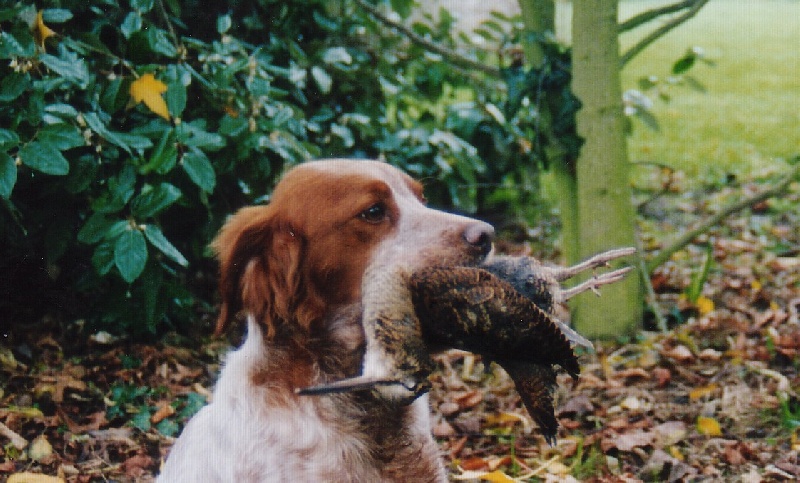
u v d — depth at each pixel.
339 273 1.13
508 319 1.02
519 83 1.98
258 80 1.73
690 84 2.32
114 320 1.85
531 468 1.56
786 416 1.64
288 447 1.10
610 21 1.89
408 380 0.99
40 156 1.46
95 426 1.66
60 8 1.63
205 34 1.98
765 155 3.49
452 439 1.66
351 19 2.22
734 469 1.54
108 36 1.81
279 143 1.78
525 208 2.88
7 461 1.54
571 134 1.93
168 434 1.64
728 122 4.10
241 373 1.15
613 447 1.59
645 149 3.62
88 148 1.70
